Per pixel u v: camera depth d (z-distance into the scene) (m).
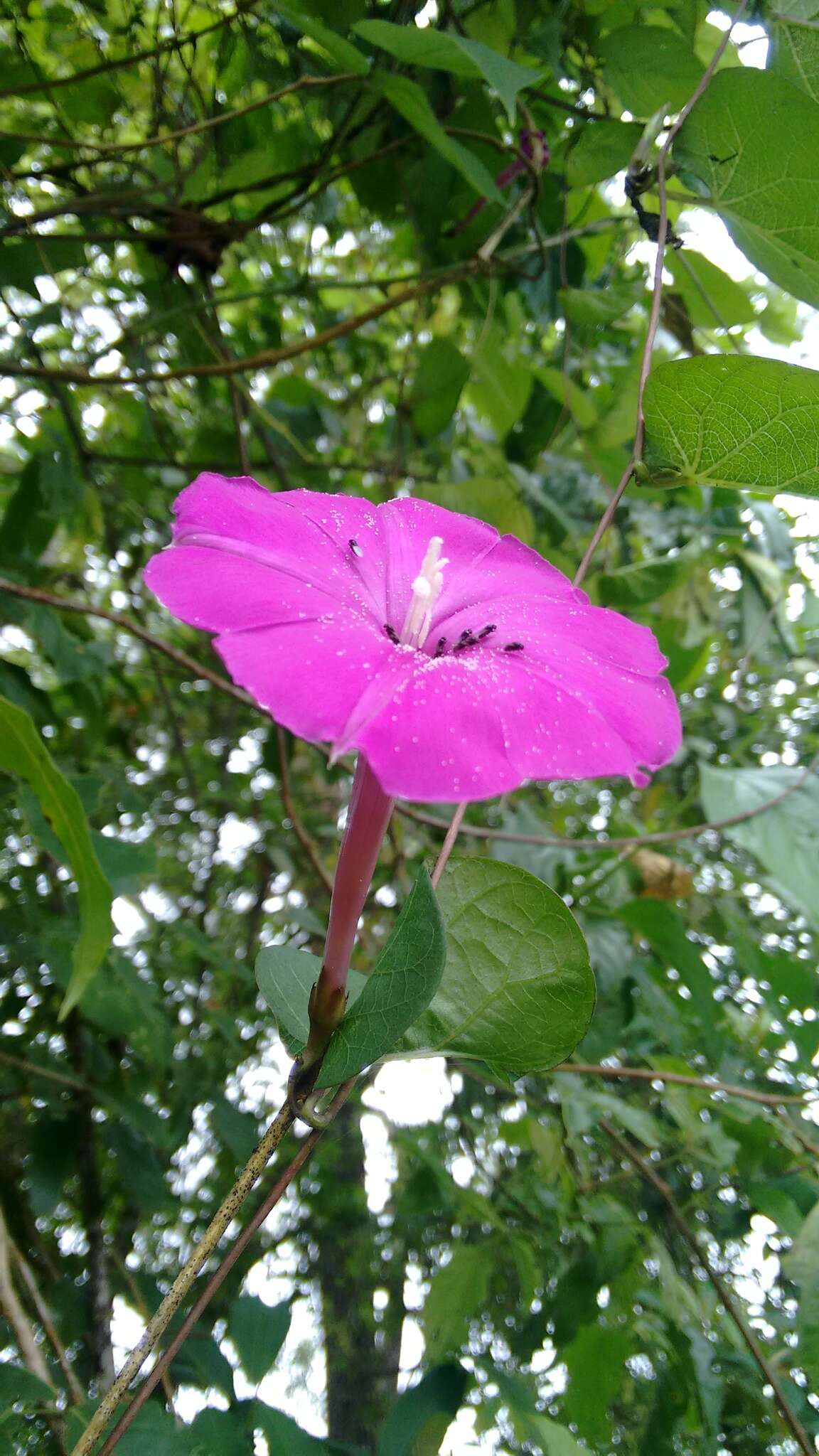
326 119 0.31
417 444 0.39
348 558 0.18
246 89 0.31
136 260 0.34
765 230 0.23
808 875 0.27
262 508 0.17
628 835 0.37
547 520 0.37
